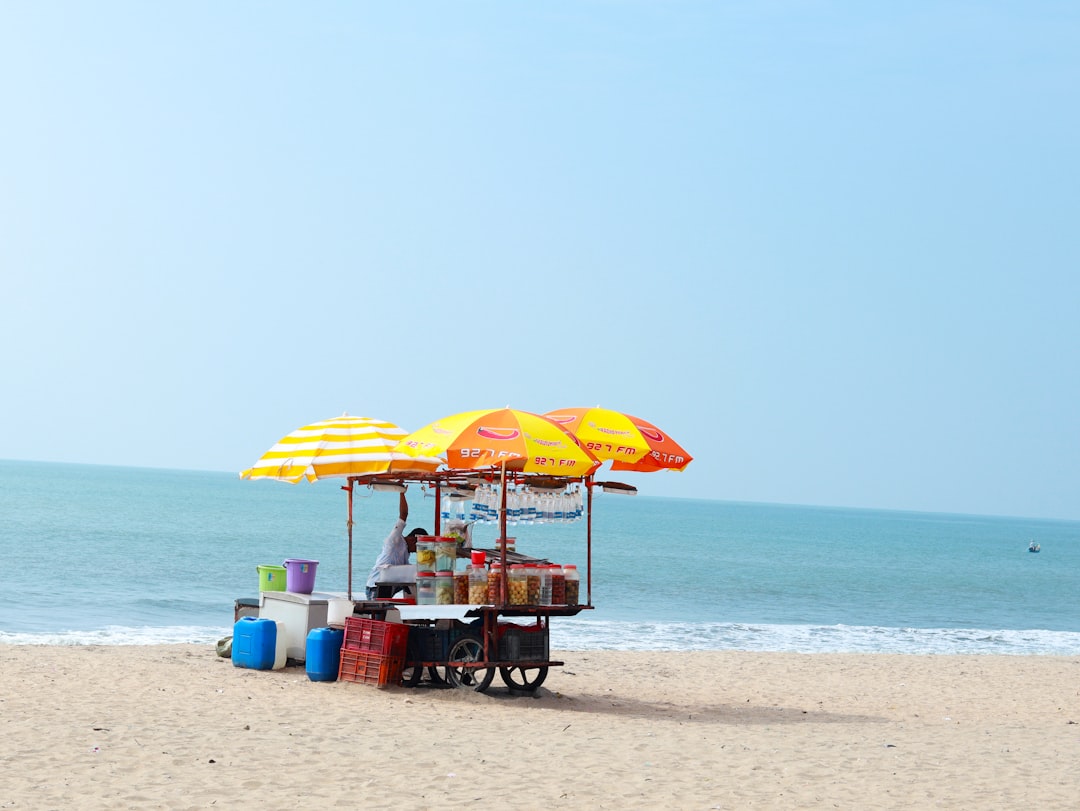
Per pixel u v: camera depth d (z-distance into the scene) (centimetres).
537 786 788
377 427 1319
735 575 4922
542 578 1205
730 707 1350
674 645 2212
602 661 1770
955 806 764
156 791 737
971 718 1345
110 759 829
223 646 1499
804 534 12294
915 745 1028
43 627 2172
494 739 964
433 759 867
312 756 865
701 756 922
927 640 2548
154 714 1037
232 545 5269
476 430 1157
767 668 1798
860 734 1107
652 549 7188
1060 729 1239
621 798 761
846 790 806
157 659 1470
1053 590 5072
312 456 1266
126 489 15338
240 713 1057
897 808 755
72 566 3669
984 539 15162
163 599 2808
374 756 872
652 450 1257
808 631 2598
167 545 5016
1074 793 815
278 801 723
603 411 1293
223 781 773
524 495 1211
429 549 1222
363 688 1230
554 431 1161
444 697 1205
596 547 7250
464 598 1210
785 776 850
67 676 1277
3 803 691
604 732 1038
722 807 744
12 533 5294
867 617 3312
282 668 1371
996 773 887
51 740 891
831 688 1598
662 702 1364
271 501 13862
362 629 1256
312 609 1373
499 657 1214
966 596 4425
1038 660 2102
